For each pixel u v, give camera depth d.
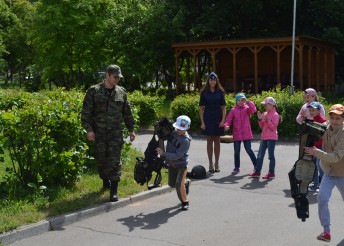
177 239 6.16
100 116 7.76
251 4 30.36
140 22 29.38
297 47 25.34
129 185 8.66
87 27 30.83
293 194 6.04
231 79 31.62
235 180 9.72
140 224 6.83
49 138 7.78
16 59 49.66
